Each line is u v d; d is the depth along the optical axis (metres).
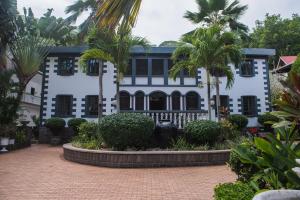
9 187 7.79
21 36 21.39
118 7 3.10
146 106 23.73
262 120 22.12
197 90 23.86
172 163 11.50
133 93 23.80
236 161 6.07
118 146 12.12
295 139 4.70
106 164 11.47
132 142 11.91
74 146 13.92
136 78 23.94
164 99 24.09
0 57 20.00
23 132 20.23
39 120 24.23
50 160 13.22
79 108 23.84
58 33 24.83
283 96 3.78
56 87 24.03
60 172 10.16
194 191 7.46
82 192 7.32
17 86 20.00
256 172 5.46
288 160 4.06
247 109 24.16
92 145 12.98
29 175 9.52
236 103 23.95
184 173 10.05
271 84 26.12
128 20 3.18
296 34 41.16
